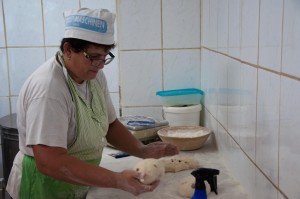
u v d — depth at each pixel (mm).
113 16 1076
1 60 2160
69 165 1002
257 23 943
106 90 1361
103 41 1033
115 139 1384
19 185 1239
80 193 1196
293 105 730
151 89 1870
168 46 1829
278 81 808
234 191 1113
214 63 1520
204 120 1809
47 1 2104
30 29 2133
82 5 2113
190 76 1863
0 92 2195
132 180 996
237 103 1168
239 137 1155
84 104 1171
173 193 1113
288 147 765
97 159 1257
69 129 1124
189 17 1805
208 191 1080
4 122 1745
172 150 1343
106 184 1000
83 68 1077
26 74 2184
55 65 1101
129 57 1839
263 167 928
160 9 1795
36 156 1021
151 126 1617
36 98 1030
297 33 699
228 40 1261
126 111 1890
